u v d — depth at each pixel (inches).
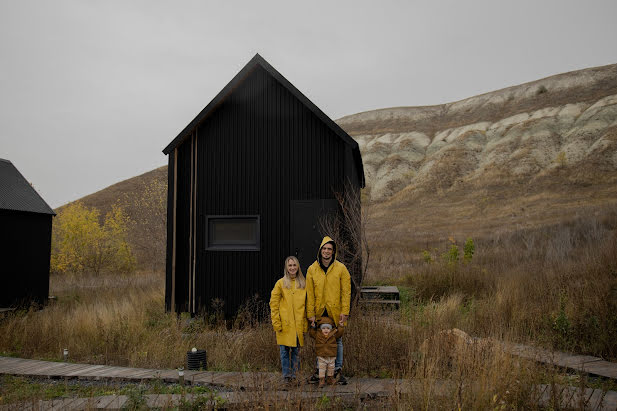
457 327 336.8
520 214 1583.4
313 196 438.6
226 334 358.0
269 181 450.3
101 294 647.1
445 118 3762.3
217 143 467.8
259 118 458.9
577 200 1616.6
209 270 454.9
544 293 397.4
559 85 3444.9
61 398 229.1
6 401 225.8
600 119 2394.2
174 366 291.0
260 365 284.7
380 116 4094.5
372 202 2411.4
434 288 521.0
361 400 209.3
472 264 725.9
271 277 439.5
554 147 2368.4
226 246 455.2
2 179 610.9
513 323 318.0
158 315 456.4
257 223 450.0
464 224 1609.3
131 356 314.7
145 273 977.5
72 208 1030.4
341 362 231.1
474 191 2149.4
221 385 240.5
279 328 228.5
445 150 2770.7
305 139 445.7
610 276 389.4
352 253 421.1
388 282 656.4
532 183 2022.6
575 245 832.9
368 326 274.8
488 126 3097.9
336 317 231.0
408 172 2687.0
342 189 431.5
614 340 269.1
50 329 388.5
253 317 427.8
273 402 186.5
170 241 464.4
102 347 343.6
